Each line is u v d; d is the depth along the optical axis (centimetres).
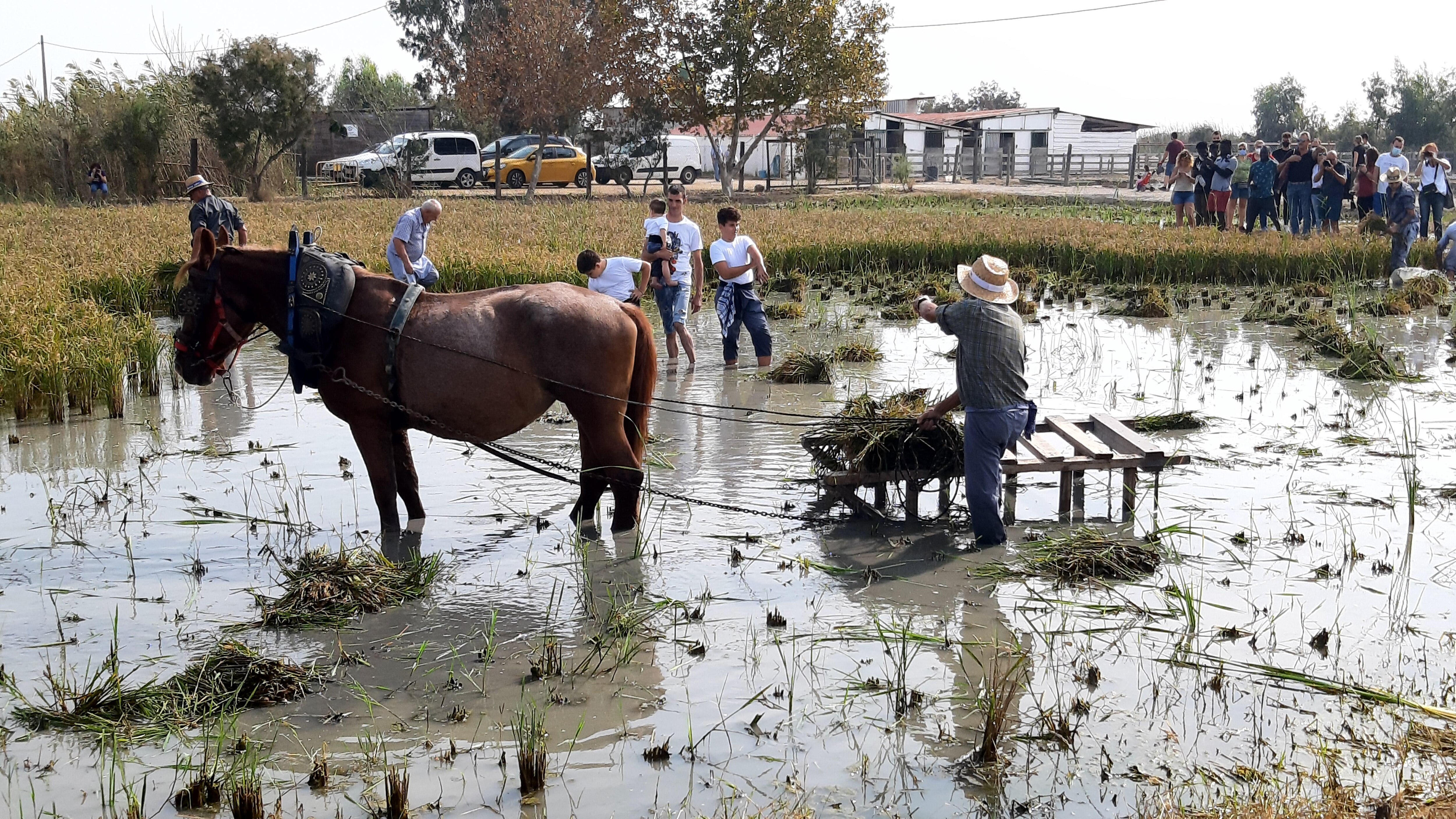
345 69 7138
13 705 552
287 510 812
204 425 1080
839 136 4706
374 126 4559
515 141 4450
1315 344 1409
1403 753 494
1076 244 2209
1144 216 3319
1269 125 7825
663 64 4138
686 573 718
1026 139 5988
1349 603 658
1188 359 1374
